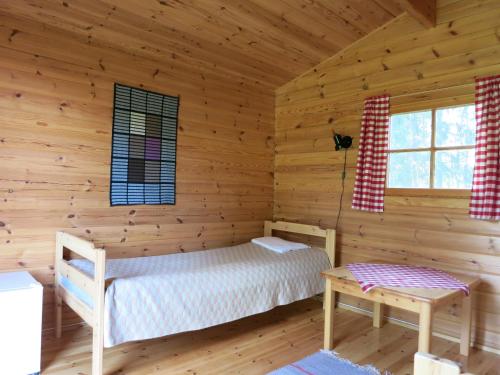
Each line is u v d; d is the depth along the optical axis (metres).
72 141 2.96
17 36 2.69
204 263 3.10
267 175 4.46
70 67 2.94
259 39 3.43
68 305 2.72
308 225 3.94
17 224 2.73
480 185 2.83
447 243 3.06
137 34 3.09
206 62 3.68
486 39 2.88
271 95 4.48
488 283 2.84
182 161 3.66
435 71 3.16
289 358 2.64
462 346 2.79
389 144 3.49
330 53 3.86
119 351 2.67
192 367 2.47
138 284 2.38
